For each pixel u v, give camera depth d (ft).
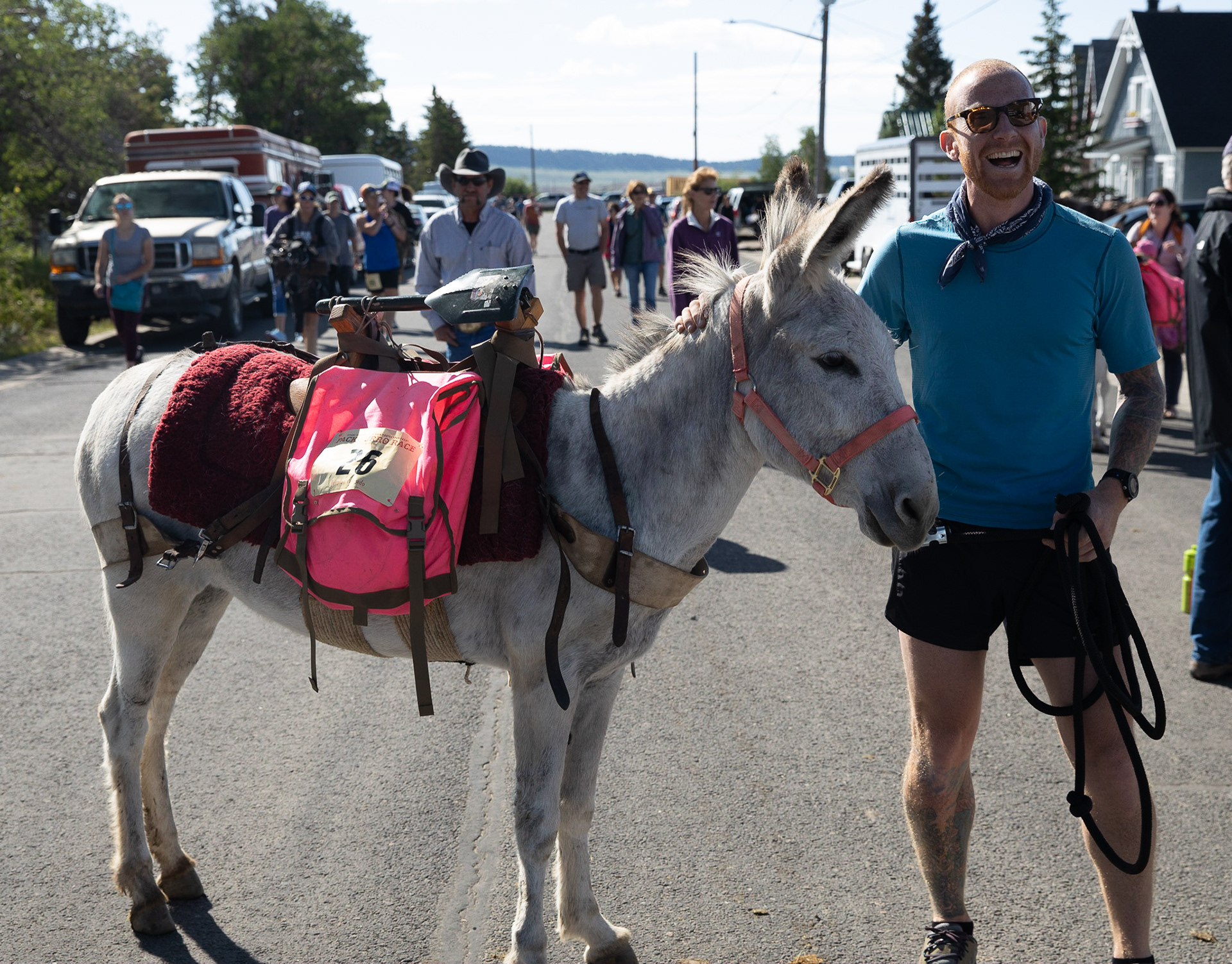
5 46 81.92
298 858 11.62
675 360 9.16
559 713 9.15
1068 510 8.57
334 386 9.89
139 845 10.55
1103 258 8.86
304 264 42.19
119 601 10.66
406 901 10.90
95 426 11.03
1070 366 9.07
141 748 10.69
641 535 9.10
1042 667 9.32
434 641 9.62
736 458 9.00
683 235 28.43
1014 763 13.58
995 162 8.71
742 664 16.74
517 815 9.17
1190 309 15.88
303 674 16.43
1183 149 117.19
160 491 10.14
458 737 14.38
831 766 13.55
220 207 55.31
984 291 8.98
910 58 296.10
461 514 9.04
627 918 10.61
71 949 10.20
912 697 9.58
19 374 44.32
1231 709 15.24
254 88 234.58
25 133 86.07
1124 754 9.04
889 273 9.46
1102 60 165.58
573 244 46.52
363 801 12.74
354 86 244.63
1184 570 19.63
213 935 10.39
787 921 10.54
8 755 13.78
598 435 9.25
